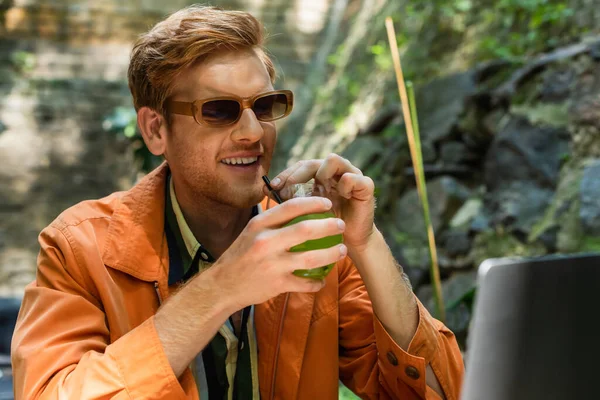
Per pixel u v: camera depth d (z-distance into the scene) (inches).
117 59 274.7
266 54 47.6
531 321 25.6
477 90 144.1
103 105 265.7
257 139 42.7
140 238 46.0
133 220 46.6
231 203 44.2
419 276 134.4
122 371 37.5
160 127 46.0
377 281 44.9
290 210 35.5
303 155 212.7
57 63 271.0
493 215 128.7
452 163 143.6
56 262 44.6
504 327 25.4
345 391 64.2
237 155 43.1
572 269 26.6
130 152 259.1
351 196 42.9
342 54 239.1
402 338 45.7
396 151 156.5
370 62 212.1
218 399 45.8
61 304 42.8
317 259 35.2
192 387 39.3
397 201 151.3
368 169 164.4
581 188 114.0
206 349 45.5
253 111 43.6
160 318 38.5
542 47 141.6
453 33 172.9
